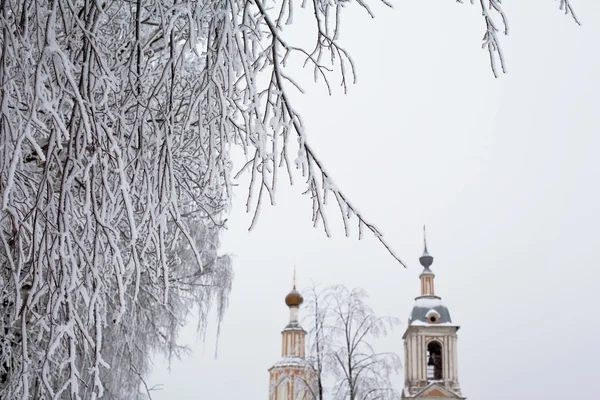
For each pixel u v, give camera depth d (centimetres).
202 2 448
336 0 479
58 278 410
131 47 462
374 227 411
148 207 396
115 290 808
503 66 486
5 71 387
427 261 4681
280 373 3944
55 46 372
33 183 520
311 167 415
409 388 4131
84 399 786
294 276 4647
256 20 466
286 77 432
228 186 421
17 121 411
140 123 420
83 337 423
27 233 452
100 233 421
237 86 455
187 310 1230
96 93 499
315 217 416
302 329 4403
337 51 479
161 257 395
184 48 419
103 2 553
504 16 487
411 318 4344
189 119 407
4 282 532
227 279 1252
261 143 416
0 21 396
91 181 392
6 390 551
